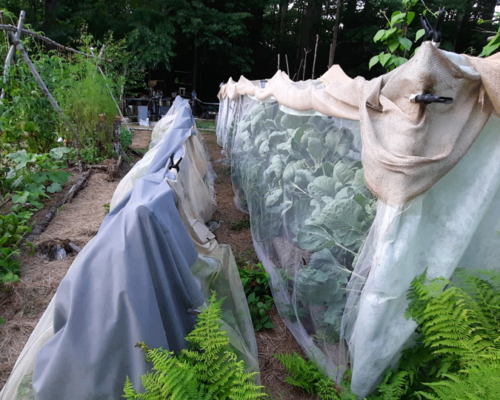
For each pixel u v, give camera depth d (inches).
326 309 92.2
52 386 57.1
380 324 65.7
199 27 678.5
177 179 88.8
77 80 273.9
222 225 178.2
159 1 663.1
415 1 126.1
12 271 117.7
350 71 850.1
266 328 106.3
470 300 63.2
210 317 64.0
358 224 83.4
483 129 61.3
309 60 922.1
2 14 206.8
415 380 69.3
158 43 652.7
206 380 60.4
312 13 889.5
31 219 161.5
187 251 71.9
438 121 58.8
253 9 850.8
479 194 62.6
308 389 80.0
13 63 216.8
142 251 59.9
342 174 96.4
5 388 65.2
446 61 53.8
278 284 112.6
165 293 62.8
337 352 86.6
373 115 65.1
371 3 779.4
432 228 66.9
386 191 60.6
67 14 641.0
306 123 122.5
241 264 139.9
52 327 67.7
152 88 676.7
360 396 73.6
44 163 203.5
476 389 49.2
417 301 64.8
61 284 60.6
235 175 219.0
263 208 142.4
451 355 62.3
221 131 388.5
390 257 61.4
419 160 56.6
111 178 225.5
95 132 260.1
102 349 56.8
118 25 647.8
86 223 160.7
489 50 113.9
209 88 916.6
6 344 91.4
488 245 71.4
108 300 57.8
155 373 54.2
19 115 210.8
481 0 701.9
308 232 92.0
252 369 75.7
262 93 155.3
